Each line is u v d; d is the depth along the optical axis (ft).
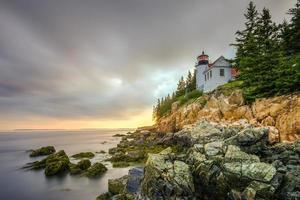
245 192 46.80
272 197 45.50
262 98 116.37
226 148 59.82
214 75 186.50
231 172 51.08
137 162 140.26
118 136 569.64
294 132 91.86
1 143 374.63
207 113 148.56
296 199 43.57
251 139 70.69
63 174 119.34
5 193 95.45
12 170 134.41
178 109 197.98
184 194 53.42
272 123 103.55
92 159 163.84
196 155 60.80
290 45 148.66
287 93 104.58
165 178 54.95
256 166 50.01
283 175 48.24
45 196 89.97
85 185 100.48
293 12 151.23
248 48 158.10
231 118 131.03
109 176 112.68
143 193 58.49
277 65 120.37
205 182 54.80
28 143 370.94
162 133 202.69
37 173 125.08
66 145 314.96
